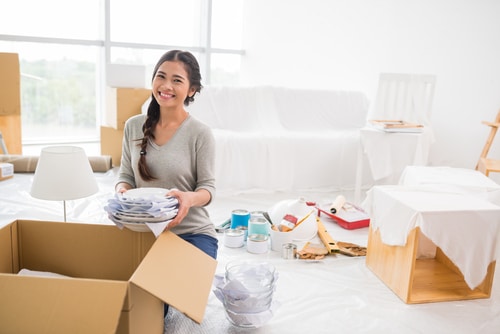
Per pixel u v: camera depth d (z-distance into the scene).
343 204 2.68
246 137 3.15
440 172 2.28
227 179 3.12
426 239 2.07
